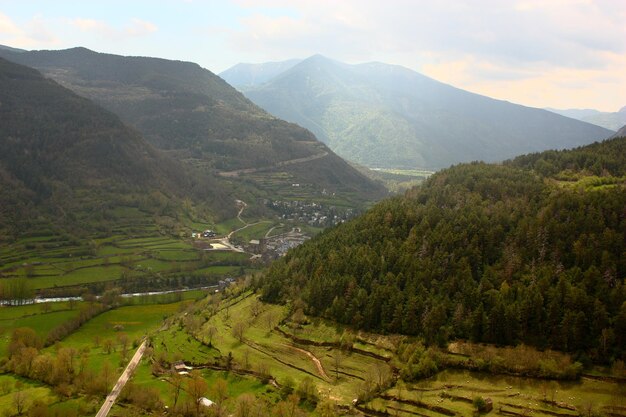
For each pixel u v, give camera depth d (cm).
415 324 17150
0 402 15412
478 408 13662
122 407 15362
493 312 16000
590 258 16838
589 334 15000
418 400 14388
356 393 15400
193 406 14862
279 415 13762
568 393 13825
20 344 18612
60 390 16062
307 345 18412
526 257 18138
